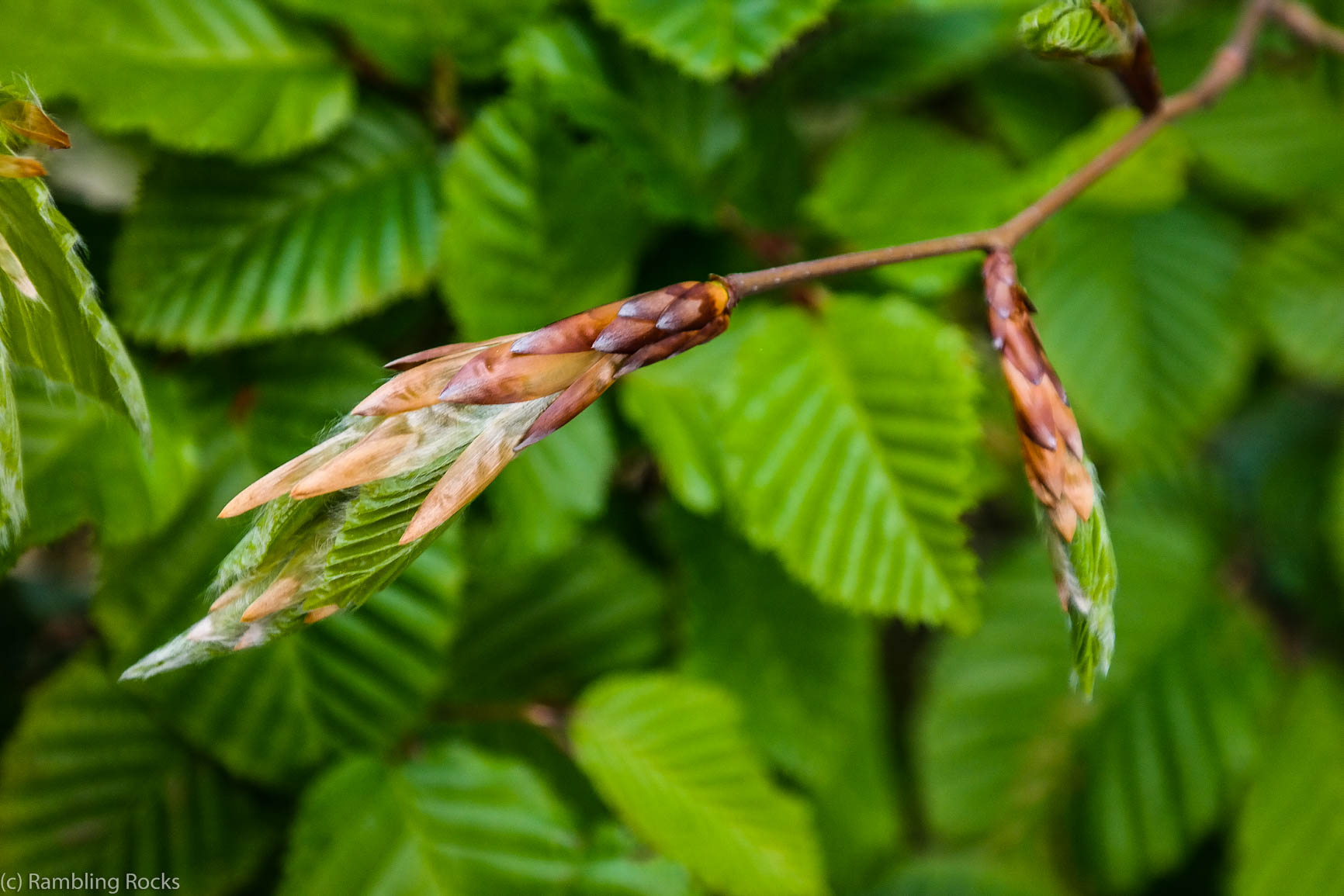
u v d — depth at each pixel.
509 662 0.34
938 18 0.35
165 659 0.26
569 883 0.33
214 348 0.31
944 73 0.35
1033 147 0.39
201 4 0.32
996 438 0.39
